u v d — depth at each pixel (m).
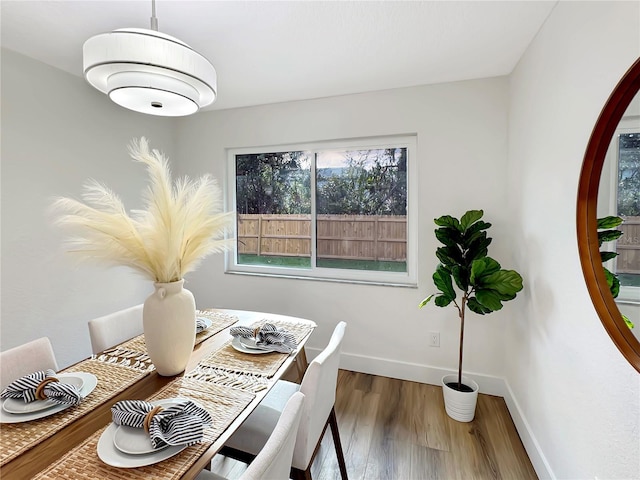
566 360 1.29
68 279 2.16
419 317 2.41
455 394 1.96
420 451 1.73
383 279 2.57
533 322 1.66
